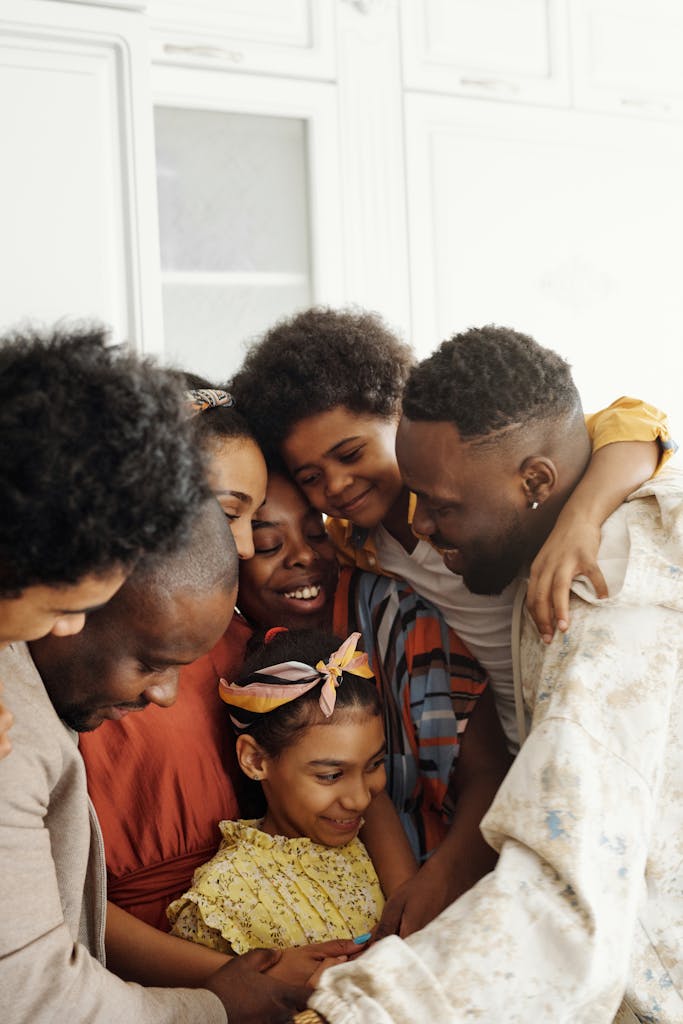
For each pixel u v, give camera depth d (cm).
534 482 104
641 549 99
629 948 87
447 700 123
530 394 104
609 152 291
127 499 66
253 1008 95
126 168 201
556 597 98
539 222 284
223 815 115
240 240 253
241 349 252
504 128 279
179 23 243
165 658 85
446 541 108
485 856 117
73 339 69
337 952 103
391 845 120
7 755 76
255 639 126
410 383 107
